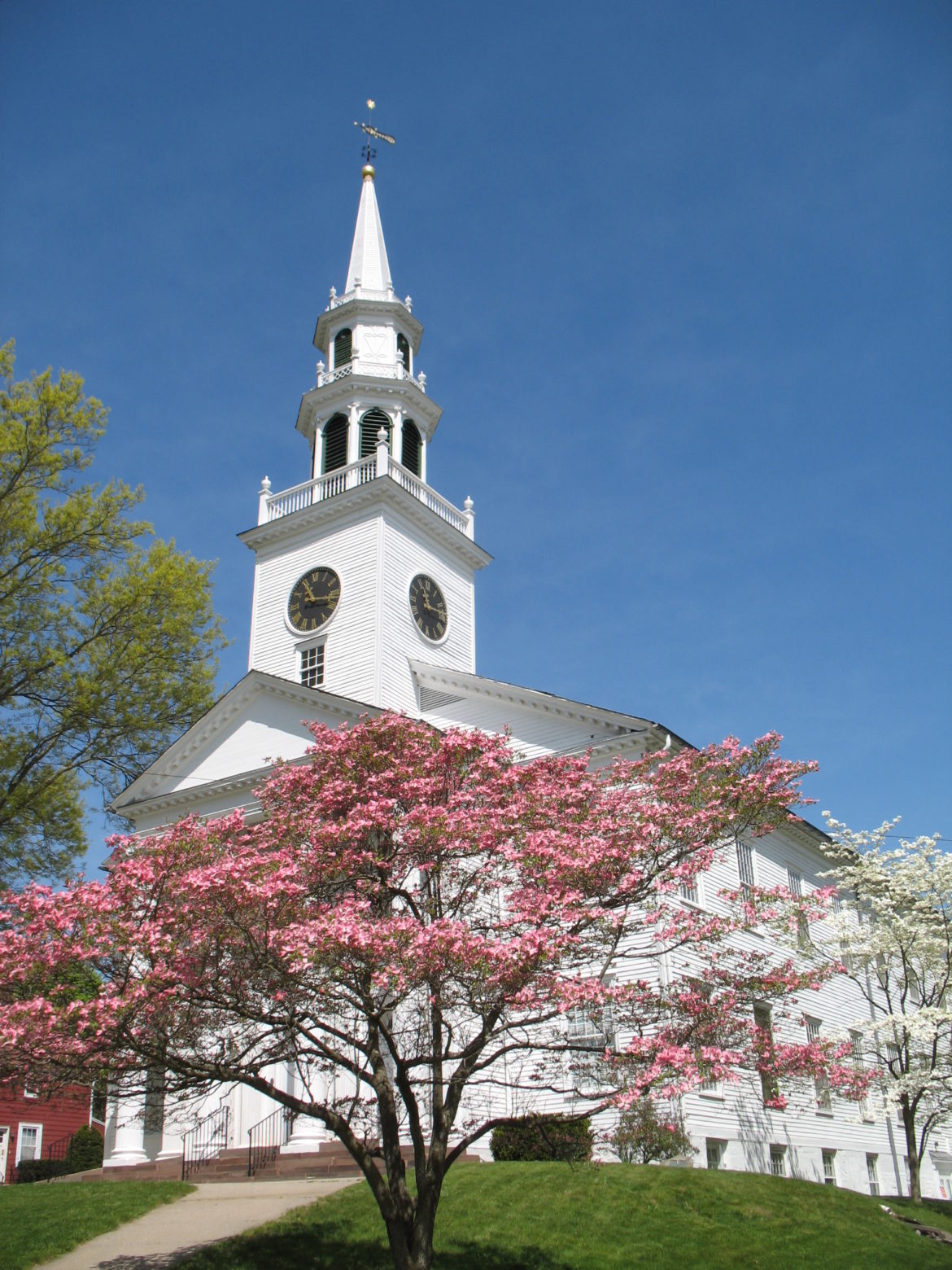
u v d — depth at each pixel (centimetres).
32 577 3034
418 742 1741
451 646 3791
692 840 1577
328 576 3656
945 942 2828
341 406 3984
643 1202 1908
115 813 3388
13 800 2878
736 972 1631
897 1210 2205
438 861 1595
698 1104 2619
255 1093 2747
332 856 1559
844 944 2983
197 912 1382
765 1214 1920
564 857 1466
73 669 3034
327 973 1430
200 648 3331
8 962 1335
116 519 3158
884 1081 2666
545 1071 1842
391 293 4159
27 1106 4059
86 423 3131
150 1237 1761
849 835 3072
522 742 3138
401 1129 2411
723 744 1698
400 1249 1366
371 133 4581
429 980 1359
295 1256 1634
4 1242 1695
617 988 1455
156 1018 1378
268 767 3189
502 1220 1808
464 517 4041
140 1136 2827
